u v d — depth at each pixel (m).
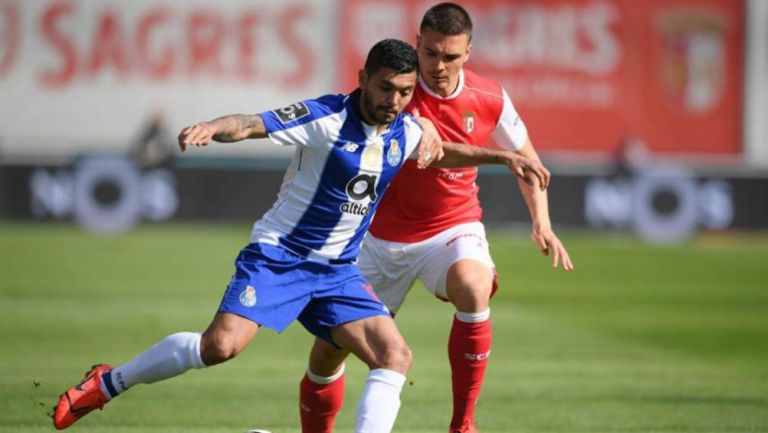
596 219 81.94
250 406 28.03
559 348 39.09
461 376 22.89
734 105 98.88
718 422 26.55
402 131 19.92
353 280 20.25
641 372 34.44
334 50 95.25
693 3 98.00
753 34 98.75
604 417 27.12
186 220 79.12
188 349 18.94
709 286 57.59
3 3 92.56
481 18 95.56
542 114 96.75
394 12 95.19
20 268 57.38
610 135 97.62
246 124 18.53
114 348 36.91
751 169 83.62
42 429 24.45
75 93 93.69
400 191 23.69
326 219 19.72
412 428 25.77
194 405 28.05
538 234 23.19
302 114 19.02
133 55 94.00
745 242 80.75
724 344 40.69
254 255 19.73
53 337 38.91
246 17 94.56
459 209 24.05
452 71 22.81
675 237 82.62
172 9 94.12
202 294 50.22
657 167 84.12
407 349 19.61
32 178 77.69
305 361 35.94
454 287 22.84
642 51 97.50
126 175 78.38
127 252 64.50
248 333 19.19
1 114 93.12
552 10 96.38
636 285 57.31
